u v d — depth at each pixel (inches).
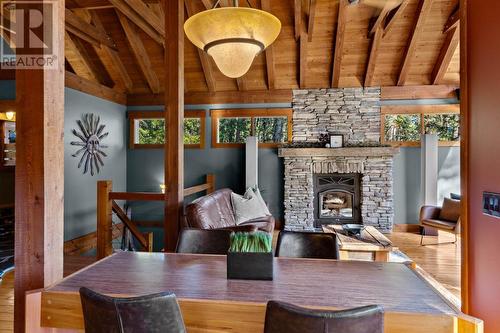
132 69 261.7
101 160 244.8
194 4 206.4
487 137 60.6
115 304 44.8
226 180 265.6
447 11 202.7
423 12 195.2
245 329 53.1
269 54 228.8
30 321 59.0
